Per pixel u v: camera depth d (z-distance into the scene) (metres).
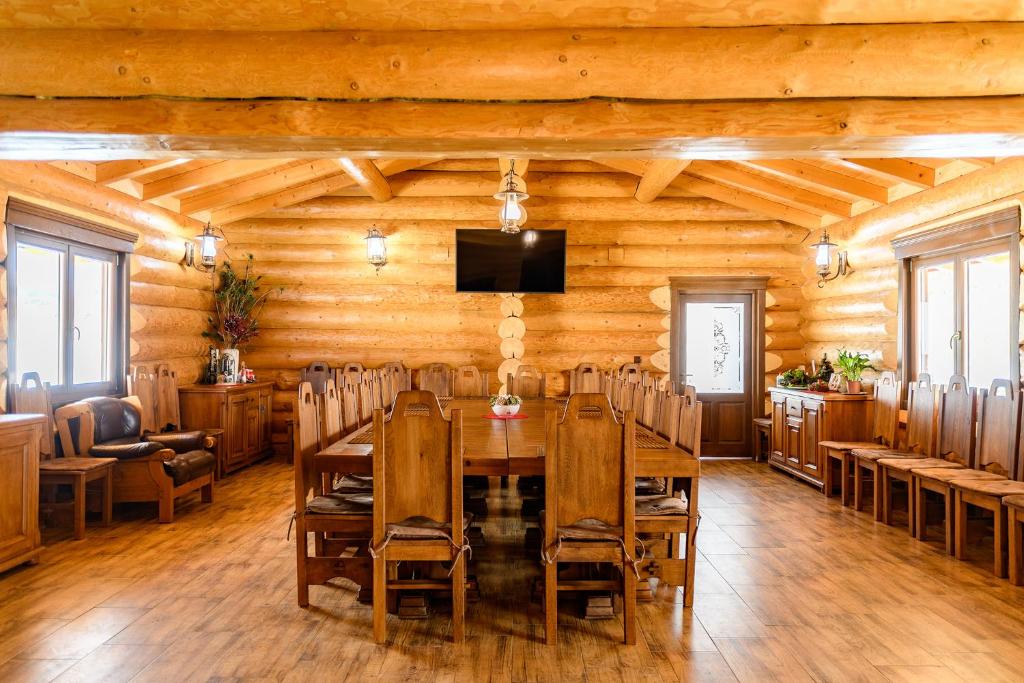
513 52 3.23
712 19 3.24
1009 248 4.76
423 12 3.21
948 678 2.68
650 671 2.75
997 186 4.78
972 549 4.34
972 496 4.02
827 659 2.84
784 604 3.44
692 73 3.23
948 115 3.24
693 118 3.27
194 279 7.08
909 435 5.25
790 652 2.91
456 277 7.49
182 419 6.59
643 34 3.25
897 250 5.99
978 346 5.27
